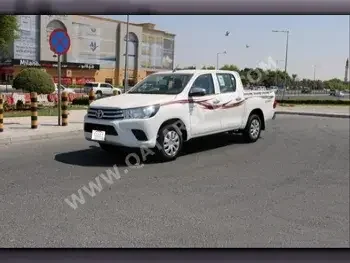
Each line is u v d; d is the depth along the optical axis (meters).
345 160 7.82
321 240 3.87
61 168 6.44
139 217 4.34
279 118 17.97
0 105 9.65
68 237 3.74
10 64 30.25
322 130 13.21
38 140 9.23
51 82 19.42
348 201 5.13
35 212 4.39
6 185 5.36
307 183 6.01
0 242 3.58
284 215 4.55
